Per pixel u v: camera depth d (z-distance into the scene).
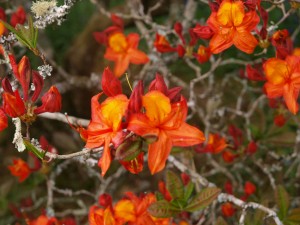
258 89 1.22
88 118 1.42
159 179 1.32
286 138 1.15
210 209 0.98
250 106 1.32
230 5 0.64
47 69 0.63
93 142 0.55
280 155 1.19
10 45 0.72
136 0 1.15
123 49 1.01
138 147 0.54
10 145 1.41
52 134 1.39
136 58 1.01
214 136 0.95
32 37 0.62
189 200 0.75
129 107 0.54
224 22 0.65
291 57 0.67
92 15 1.44
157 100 0.54
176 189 0.69
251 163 1.24
